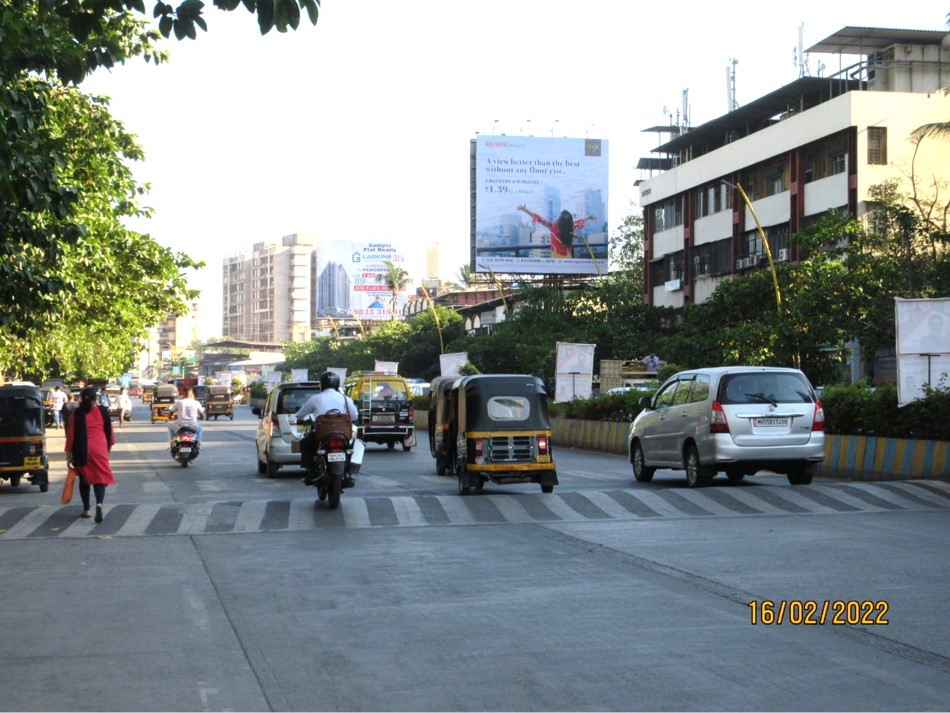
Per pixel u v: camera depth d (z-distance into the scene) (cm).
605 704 540
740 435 1585
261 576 933
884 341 3359
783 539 1105
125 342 3838
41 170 1327
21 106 1284
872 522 1239
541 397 1611
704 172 5431
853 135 4203
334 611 779
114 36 1107
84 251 2597
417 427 5169
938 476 1648
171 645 679
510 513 1362
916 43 4481
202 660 640
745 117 5178
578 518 1319
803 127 4525
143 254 3003
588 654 640
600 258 6856
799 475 1647
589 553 1034
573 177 6838
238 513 1385
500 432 1580
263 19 795
